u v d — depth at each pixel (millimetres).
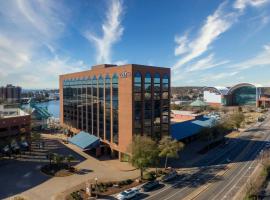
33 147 92875
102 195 52219
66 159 70812
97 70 87688
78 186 56844
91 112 92312
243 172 65375
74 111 107500
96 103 88562
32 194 53031
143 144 60938
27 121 90438
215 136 95625
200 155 81812
